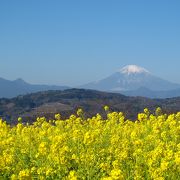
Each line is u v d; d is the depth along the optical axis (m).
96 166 16.05
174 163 14.87
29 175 13.09
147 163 15.84
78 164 16.44
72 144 19.78
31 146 19.73
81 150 18.22
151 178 14.66
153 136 20.19
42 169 15.70
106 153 18.00
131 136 20.20
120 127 24.12
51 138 20.44
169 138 21.03
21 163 17.27
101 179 14.66
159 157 15.82
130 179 15.08
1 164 15.92
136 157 16.70
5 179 15.68
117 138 19.33
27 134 22.22
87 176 15.44
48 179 15.56
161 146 18.03
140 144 18.20
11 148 18.77
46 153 17.59
